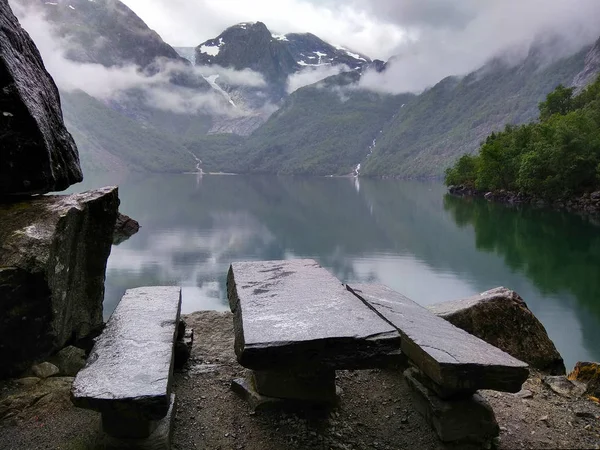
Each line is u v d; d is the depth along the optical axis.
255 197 90.00
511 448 4.51
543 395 5.66
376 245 36.62
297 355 4.22
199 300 17.81
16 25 6.62
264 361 4.18
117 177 180.88
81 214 6.25
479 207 73.94
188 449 4.48
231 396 5.25
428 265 29.16
